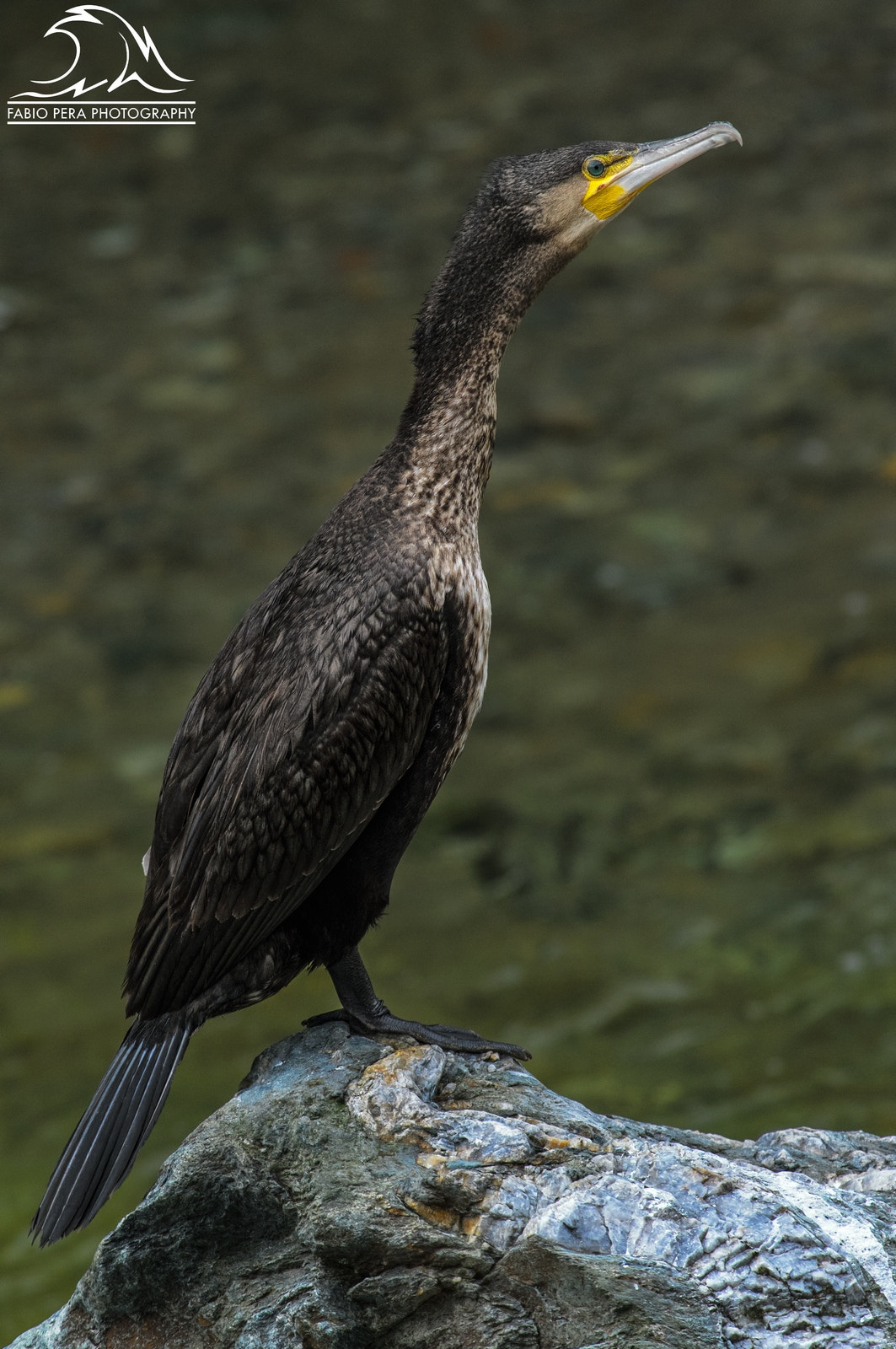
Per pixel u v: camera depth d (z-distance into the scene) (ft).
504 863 39.40
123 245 69.31
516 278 21.99
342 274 65.82
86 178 73.97
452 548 20.81
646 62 78.48
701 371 59.06
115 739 44.78
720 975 35.35
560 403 58.29
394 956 36.73
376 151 73.56
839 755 41.60
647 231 68.13
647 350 60.70
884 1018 33.65
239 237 69.31
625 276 65.46
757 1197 18.06
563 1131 19.26
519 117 74.18
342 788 19.74
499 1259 17.74
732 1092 32.07
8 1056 34.40
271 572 51.08
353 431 57.31
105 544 53.01
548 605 48.78
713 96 74.43
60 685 47.09
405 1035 20.79
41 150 75.97
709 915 37.11
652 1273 17.31
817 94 74.33
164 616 49.67
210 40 84.07
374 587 20.13
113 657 48.11
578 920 37.45
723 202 69.00
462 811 41.32
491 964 36.24
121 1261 18.21
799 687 44.37
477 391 21.56
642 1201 17.89
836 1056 32.81
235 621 49.11
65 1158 18.93
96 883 39.55
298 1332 17.51
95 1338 18.45
